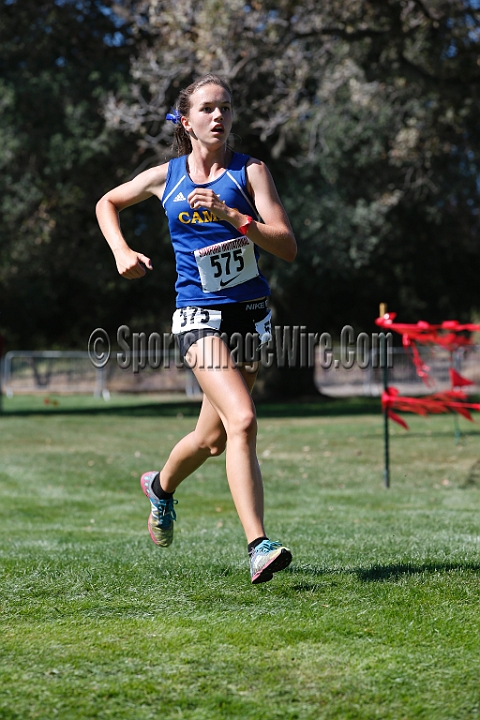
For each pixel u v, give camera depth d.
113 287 65.38
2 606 7.95
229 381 8.07
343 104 45.62
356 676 6.09
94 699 5.73
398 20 35.00
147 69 39.47
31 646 6.69
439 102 41.06
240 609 7.73
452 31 37.69
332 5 34.69
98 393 63.12
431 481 21.98
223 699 5.73
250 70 36.78
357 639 6.85
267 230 7.82
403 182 52.28
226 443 8.54
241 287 8.37
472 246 56.34
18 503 19.23
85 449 29.77
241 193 8.18
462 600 7.92
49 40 48.69
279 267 49.81
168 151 8.83
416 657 6.43
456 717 5.47
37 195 48.41
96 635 6.95
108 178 50.34
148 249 55.06
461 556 10.10
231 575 9.20
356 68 39.47
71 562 10.16
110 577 9.10
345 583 8.66
